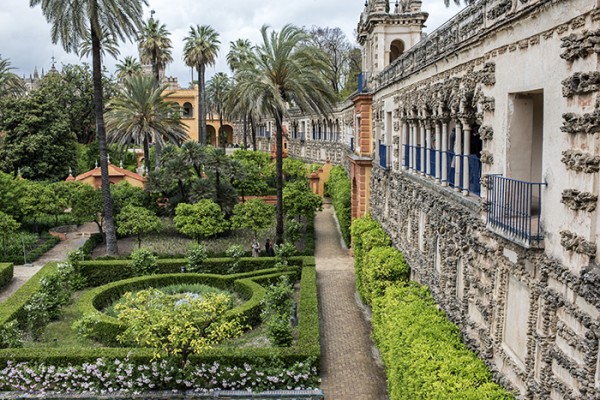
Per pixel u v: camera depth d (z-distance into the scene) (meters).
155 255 31.80
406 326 13.96
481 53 11.62
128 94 46.91
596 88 7.11
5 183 38.97
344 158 52.09
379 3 29.34
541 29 8.70
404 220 21.16
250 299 23.62
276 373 17.55
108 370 17.77
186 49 66.81
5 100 52.97
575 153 7.65
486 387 10.23
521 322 9.99
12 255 33.97
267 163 61.03
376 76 29.20
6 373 17.77
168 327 16.56
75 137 63.75
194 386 17.42
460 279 14.02
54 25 31.33
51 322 23.05
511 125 10.23
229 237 38.16
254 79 31.00
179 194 41.94
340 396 16.83
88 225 44.28
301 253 33.22
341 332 21.89
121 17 31.12
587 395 7.35
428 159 17.61
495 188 10.45
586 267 7.39
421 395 10.66
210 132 104.88
